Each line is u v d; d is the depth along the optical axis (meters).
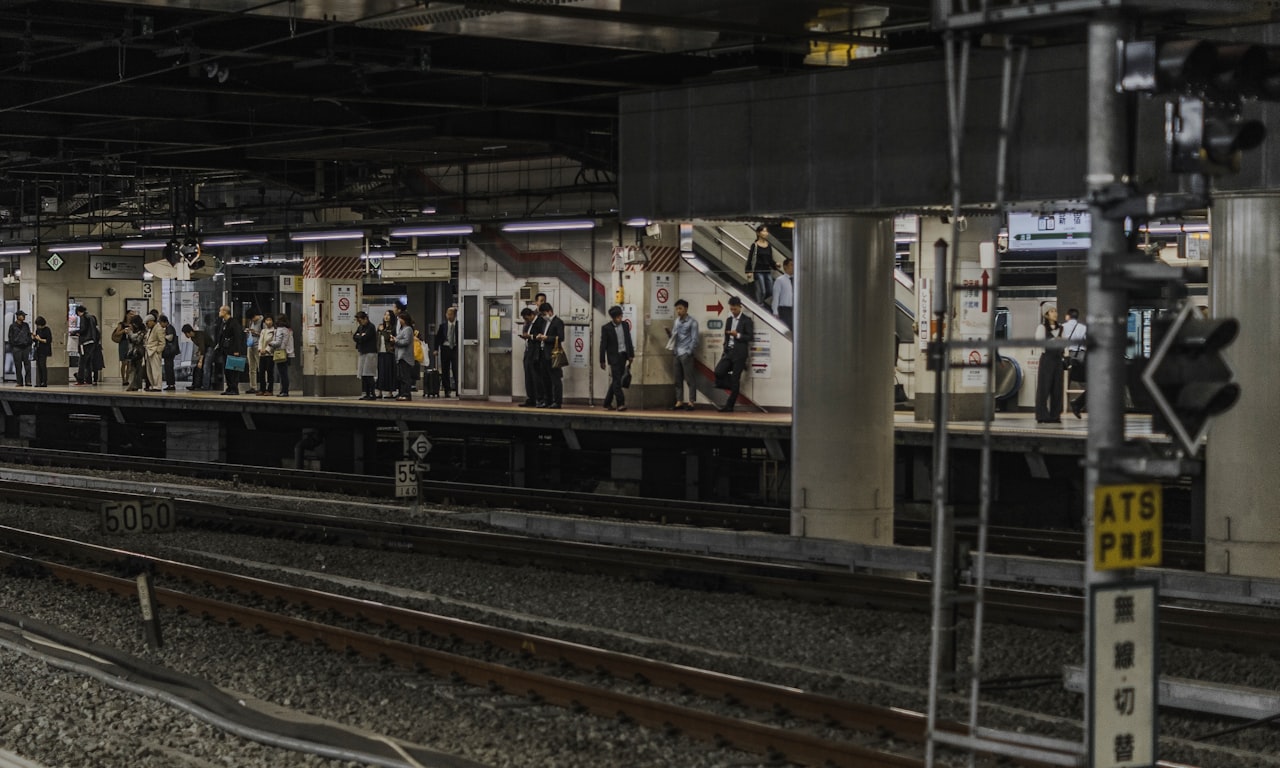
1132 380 6.52
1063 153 15.73
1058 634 14.49
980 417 27.80
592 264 33.50
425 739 11.09
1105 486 6.48
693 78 19.27
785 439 26.48
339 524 22.88
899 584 16.72
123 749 10.87
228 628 15.47
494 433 33.56
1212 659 13.34
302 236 37.75
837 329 18.47
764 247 30.78
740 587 17.30
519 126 29.50
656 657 14.12
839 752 10.01
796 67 19.66
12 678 13.34
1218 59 6.46
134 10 19.59
